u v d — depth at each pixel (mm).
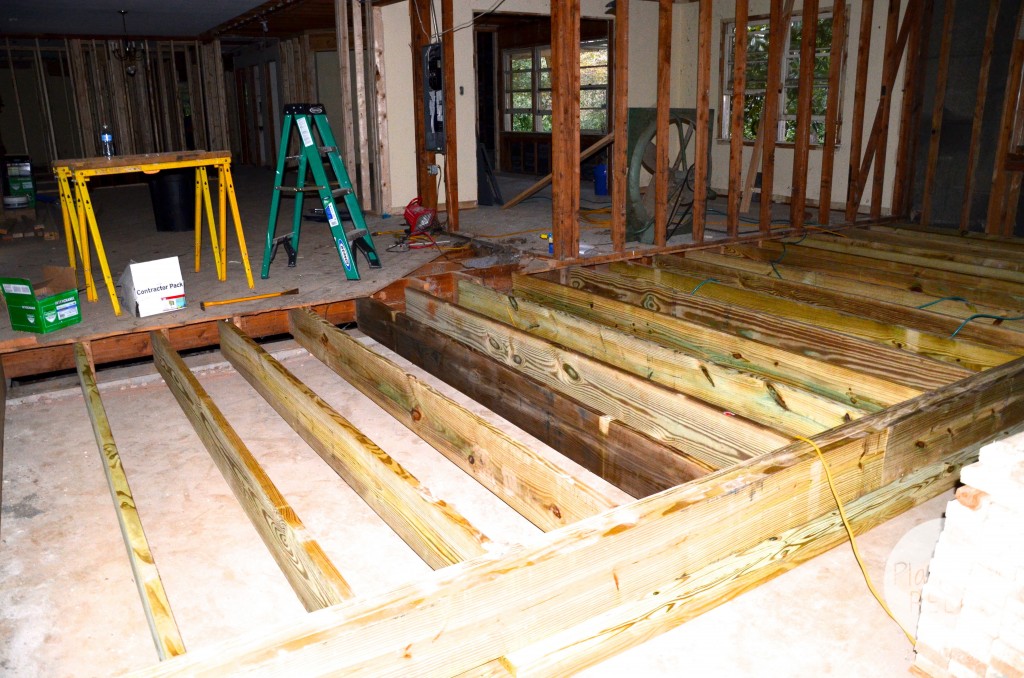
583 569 1547
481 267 4762
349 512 2514
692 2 9109
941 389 2393
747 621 1879
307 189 4551
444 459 2848
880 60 7332
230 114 16031
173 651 1450
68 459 2920
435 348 3496
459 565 1473
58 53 13820
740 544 1831
